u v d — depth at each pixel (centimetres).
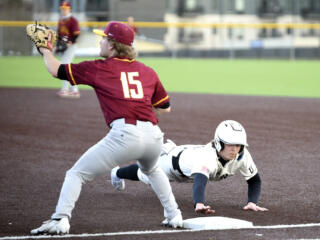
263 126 4144
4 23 11344
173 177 2262
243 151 2147
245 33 13938
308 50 13525
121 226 1955
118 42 1880
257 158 3153
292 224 1997
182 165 2166
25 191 2458
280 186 2591
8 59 11588
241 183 2641
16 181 2628
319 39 14200
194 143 3519
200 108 5025
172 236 1833
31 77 8119
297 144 3538
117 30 1880
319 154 3272
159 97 1966
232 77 8562
